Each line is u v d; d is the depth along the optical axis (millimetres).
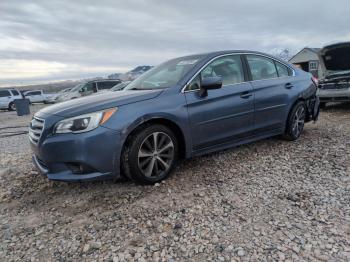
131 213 2973
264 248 2336
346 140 5098
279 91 4738
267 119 4602
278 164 4105
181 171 3957
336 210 2826
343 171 3734
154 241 2512
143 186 3529
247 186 3457
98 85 17250
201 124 3779
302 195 3158
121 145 3184
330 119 7242
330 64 8695
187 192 3359
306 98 5262
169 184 3574
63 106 3434
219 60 4152
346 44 7824
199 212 2920
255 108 4371
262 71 4680
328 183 3422
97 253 2406
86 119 3082
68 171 3158
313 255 2225
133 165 3318
